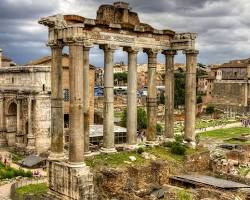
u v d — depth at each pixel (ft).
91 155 168.96
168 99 200.13
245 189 161.27
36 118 302.86
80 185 140.56
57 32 150.00
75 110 143.33
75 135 143.64
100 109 465.47
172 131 201.57
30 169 262.47
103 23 165.48
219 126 519.60
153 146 191.21
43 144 306.14
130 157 170.50
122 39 175.01
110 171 151.33
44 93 304.30
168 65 198.49
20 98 313.32
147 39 186.09
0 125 335.47
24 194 171.94
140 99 642.63
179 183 168.04
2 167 256.93
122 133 316.60
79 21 156.46
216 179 172.35
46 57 387.96
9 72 326.44
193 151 192.24
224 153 302.45
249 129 492.54
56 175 150.41
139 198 144.15
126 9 178.19
